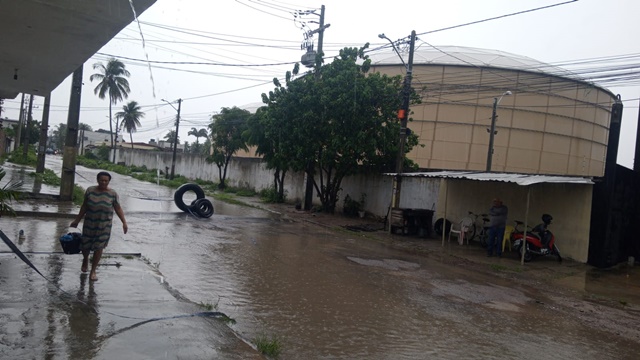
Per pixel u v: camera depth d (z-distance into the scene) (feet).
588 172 135.23
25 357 12.53
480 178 41.39
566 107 127.44
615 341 21.34
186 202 69.51
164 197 77.41
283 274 28.55
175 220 50.31
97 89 140.05
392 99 60.64
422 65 121.90
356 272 31.27
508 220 48.42
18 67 24.48
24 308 16.30
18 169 94.02
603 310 26.96
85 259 21.74
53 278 20.49
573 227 42.55
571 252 42.55
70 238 22.44
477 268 37.42
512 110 121.90
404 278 30.83
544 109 124.26
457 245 48.60
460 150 122.01
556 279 34.83
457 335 19.93
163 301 19.11
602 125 140.56
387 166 65.31
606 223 40.06
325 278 28.53
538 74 122.52
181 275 25.88
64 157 51.01
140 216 50.93
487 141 121.60
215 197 89.61
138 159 187.52
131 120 204.03
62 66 23.70
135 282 21.50
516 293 29.48
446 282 30.83
